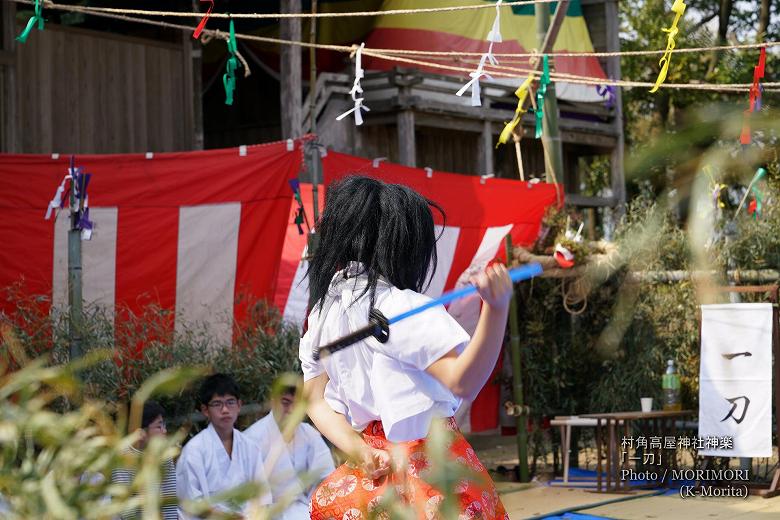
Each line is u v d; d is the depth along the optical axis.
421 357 2.27
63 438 1.23
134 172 6.79
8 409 1.23
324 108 11.22
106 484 1.21
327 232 2.51
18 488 1.18
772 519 6.61
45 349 5.73
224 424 5.11
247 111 13.32
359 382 2.41
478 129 11.78
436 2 12.02
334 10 12.37
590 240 8.92
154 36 11.53
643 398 8.03
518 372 8.43
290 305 6.90
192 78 10.76
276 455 1.45
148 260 6.80
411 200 2.47
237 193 6.83
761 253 7.98
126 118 10.13
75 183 5.80
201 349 6.24
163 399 5.89
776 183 7.91
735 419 7.54
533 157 13.13
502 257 8.42
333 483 2.48
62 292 6.64
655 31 10.80
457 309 8.15
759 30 8.19
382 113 11.05
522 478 8.37
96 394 5.38
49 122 9.48
